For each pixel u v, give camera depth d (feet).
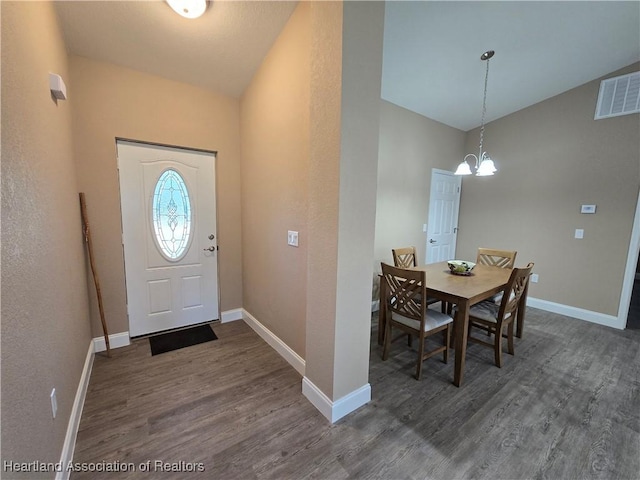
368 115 5.25
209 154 9.62
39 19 4.57
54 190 5.00
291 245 7.23
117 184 8.08
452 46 8.65
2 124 2.97
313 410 5.91
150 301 9.06
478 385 6.86
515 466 4.69
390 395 6.45
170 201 9.09
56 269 4.75
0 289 2.71
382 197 11.93
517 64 9.64
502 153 13.47
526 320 11.11
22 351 3.15
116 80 7.79
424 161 13.30
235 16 6.63
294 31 6.56
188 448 4.92
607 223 10.60
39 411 3.54
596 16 7.75
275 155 7.73
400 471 4.56
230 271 10.41
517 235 13.15
